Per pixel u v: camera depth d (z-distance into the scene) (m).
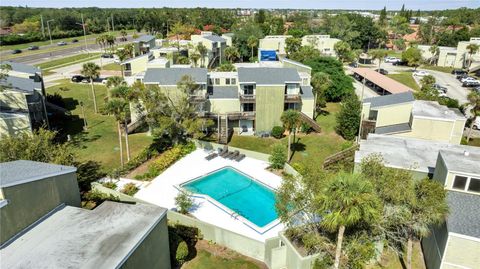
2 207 17.69
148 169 38.16
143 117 47.28
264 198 33.34
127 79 57.53
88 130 49.47
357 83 82.94
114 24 186.25
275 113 48.53
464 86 77.56
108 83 56.09
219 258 24.55
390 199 20.02
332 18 163.50
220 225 28.30
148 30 167.88
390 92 65.69
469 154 25.73
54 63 98.56
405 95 44.16
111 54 110.31
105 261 16.27
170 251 23.06
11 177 19.45
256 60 104.94
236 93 50.62
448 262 20.31
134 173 37.31
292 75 49.25
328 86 62.72
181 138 44.62
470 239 19.28
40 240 18.34
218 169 38.44
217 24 167.75
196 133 42.22
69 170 23.08
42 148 30.66
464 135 47.00
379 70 95.31
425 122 38.81
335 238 20.67
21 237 18.69
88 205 30.23
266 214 30.80
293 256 21.75
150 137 47.03
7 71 49.97
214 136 48.06
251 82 47.09
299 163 39.06
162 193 33.22
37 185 20.06
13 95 40.44
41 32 149.50
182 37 134.50
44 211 20.78
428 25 147.12
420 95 54.47
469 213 21.38
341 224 16.47
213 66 91.06
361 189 16.42
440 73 93.12
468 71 90.81
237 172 38.25
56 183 21.77
